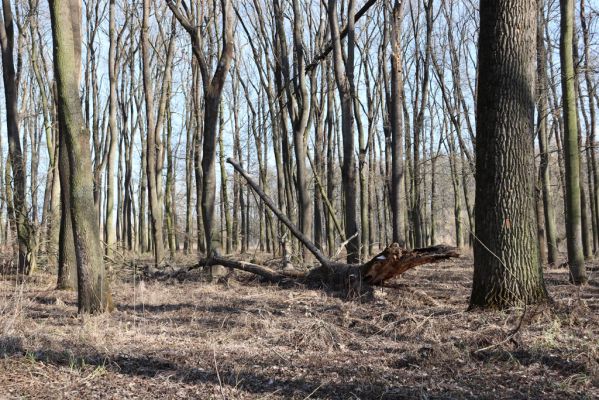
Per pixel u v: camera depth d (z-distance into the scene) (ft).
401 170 51.34
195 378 16.60
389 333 22.17
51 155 59.67
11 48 51.44
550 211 63.36
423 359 17.92
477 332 20.45
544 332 19.53
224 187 84.58
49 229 53.67
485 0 25.11
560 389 14.85
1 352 18.19
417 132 82.17
